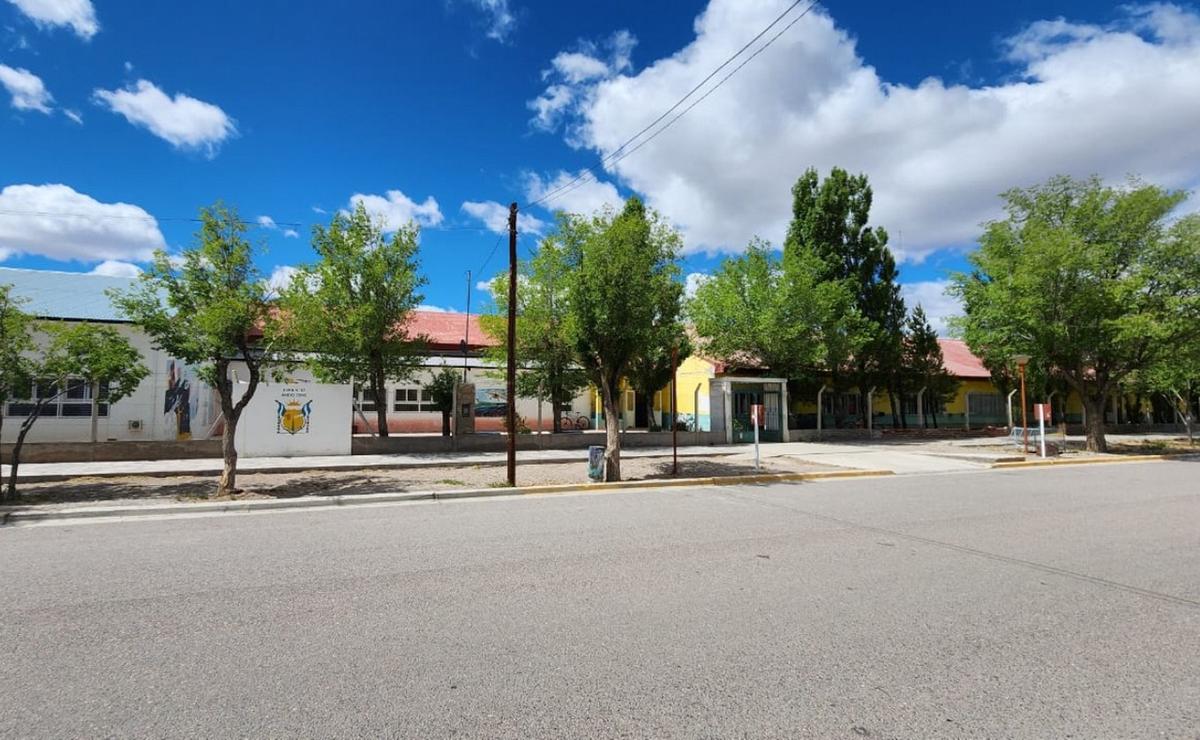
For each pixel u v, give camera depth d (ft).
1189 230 64.18
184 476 45.78
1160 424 126.72
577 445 69.67
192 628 15.28
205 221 36.63
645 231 47.70
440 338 95.04
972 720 10.87
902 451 69.36
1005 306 69.10
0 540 25.72
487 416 93.09
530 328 68.85
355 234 59.36
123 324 61.16
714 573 20.20
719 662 13.21
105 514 31.83
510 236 43.39
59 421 60.95
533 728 10.57
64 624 15.55
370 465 51.34
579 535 26.45
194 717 10.93
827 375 91.71
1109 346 65.57
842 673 12.69
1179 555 22.66
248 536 26.43
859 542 24.94
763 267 87.04
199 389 69.10
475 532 27.22
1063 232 66.85
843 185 94.32
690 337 92.17
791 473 48.91
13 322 33.88
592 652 13.75
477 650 13.89
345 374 62.90
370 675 12.62
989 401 116.37
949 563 21.47
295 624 15.56
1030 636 14.71
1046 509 33.14
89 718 10.89
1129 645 14.21
